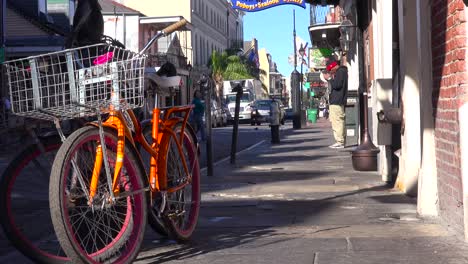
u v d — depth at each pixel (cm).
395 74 989
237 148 2112
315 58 3319
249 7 1744
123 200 513
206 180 1145
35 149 490
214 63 7031
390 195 898
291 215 768
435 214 717
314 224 706
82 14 575
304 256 559
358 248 582
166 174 575
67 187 472
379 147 1156
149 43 552
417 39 802
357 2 1553
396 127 987
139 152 554
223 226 706
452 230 629
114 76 472
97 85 469
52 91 462
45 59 463
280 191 975
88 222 490
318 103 6575
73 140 462
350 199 877
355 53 1936
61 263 486
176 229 594
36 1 3409
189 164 644
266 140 2491
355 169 1224
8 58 2839
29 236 516
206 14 7400
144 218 521
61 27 3747
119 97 475
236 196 936
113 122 509
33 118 480
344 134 1792
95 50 494
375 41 1217
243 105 4853
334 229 672
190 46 6462
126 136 516
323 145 2033
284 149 1916
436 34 664
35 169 493
